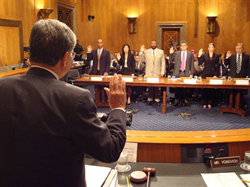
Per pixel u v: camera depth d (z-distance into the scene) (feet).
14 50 23.41
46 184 2.74
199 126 16.47
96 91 21.01
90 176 4.41
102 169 4.61
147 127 16.24
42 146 2.70
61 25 3.05
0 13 21.65
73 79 23.85
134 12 35.68
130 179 5.02
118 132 3.16
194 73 22.53
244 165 5.56
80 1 35.99
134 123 17.03
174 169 5.60
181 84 18.03
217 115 18.99
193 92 23.81
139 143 6.04
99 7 36.37
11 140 2.72
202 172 5.43
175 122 17.26
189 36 34.81
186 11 34.42
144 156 6.03
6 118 2.76
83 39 35.81
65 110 2.77
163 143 5.97
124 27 36.11
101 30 36.55
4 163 2.74
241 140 6.13
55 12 29.63
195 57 24.63
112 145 2.96
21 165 2.70
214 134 6.56
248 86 17.65
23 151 2.70
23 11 24.54
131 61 21.70
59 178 2.77
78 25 35.63
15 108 2.77
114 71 26.63
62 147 2.75
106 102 21.09
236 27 33.76
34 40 2.95
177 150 5.96
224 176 5.16
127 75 21.56
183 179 5.16
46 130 2.71
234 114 19.29
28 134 2.70
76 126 2.75
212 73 20.70
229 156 6.09
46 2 27.55
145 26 35.65
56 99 2.81
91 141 2.77
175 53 20.36
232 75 20.39
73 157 2.84
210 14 33.96
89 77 19.85
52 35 2.93
